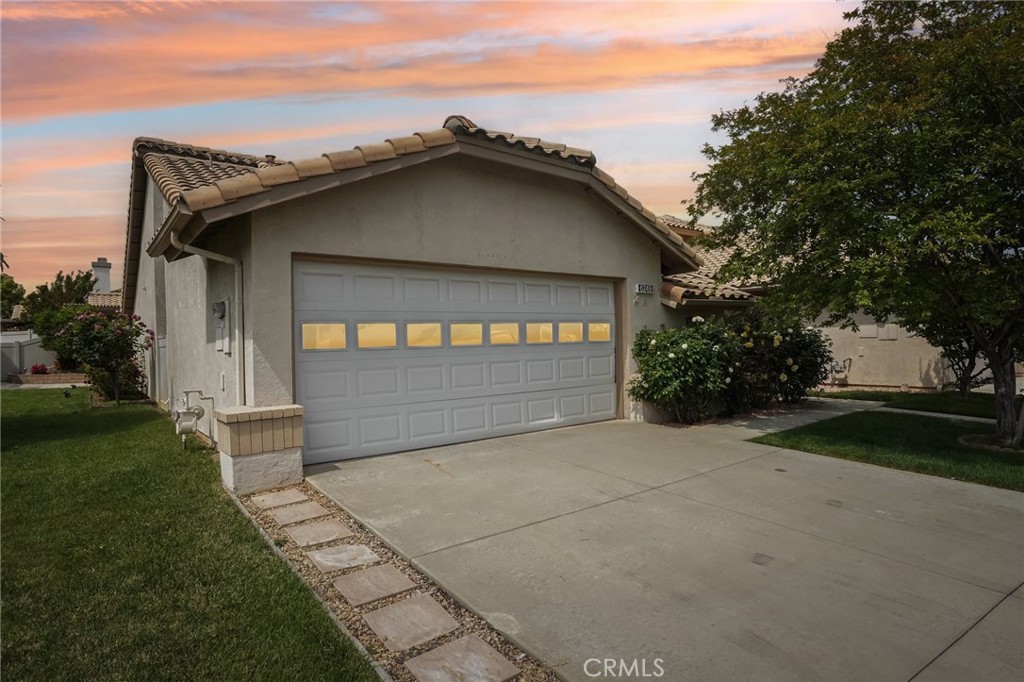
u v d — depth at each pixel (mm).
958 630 3096
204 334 8180
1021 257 6812
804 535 4453
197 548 4152
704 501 5281
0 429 9398
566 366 9031
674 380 8938
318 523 4734
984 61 6043
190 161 9477
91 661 2789
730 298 10391
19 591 3518
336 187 6297
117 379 13711
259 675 2672
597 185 8570
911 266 6492
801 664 2779
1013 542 4332
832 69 7707
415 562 3916
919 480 6008
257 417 5578
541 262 8414
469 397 7836
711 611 3281
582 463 6672
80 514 4898
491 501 5234
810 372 11672
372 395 6934
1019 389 13781
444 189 7371
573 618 3199
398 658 2861
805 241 7473
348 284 6758
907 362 14227
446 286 7602
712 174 8289
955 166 6141
